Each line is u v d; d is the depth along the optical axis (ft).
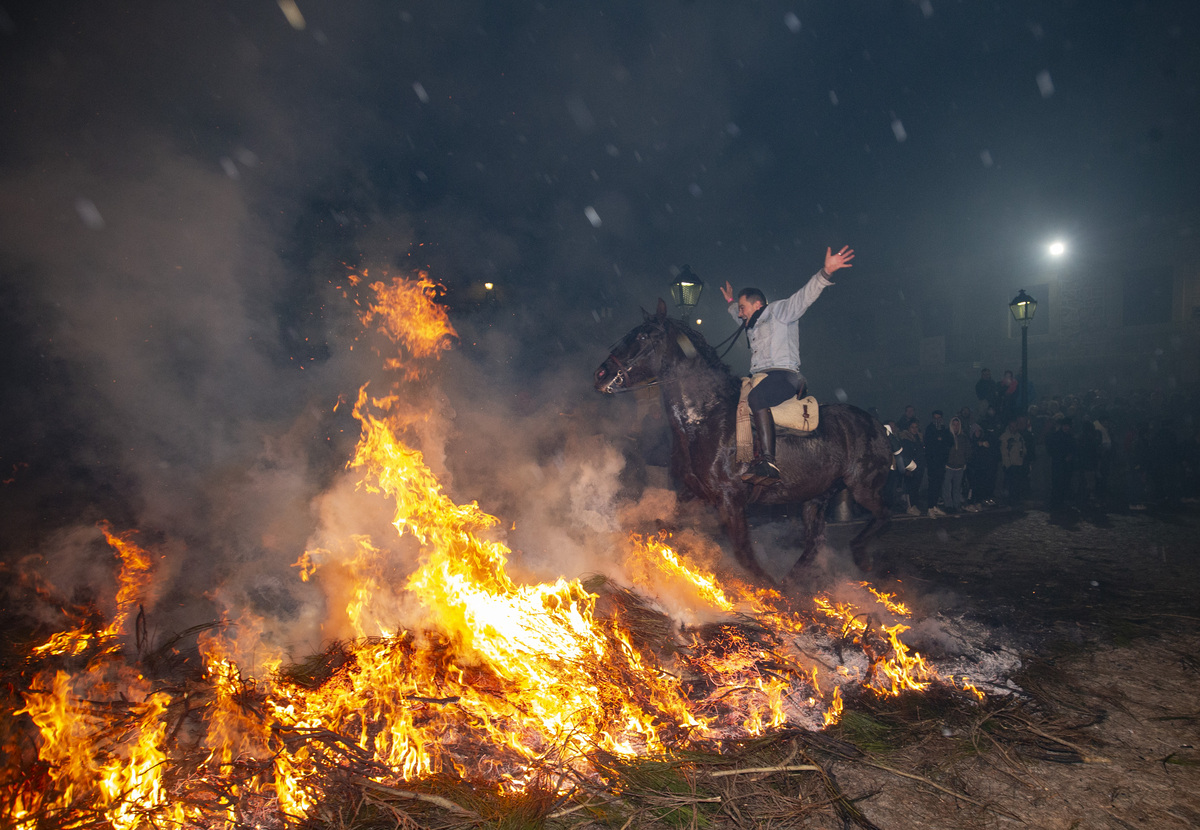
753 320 18.89
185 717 10.73
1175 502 42.04
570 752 10.69
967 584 22.20
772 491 19.26
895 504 40.22
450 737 11.23
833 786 10.03
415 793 9.29
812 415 18.97
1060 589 21.48
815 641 15.84
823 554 23.09
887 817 9.51
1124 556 26.61
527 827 8.86
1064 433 41.83
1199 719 12.55
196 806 9.20
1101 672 14.73
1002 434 44.86
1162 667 14.99
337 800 9.41
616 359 18.80
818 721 12.26
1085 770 10.81
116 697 11.67
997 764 10.94
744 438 18.08
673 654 14.37
